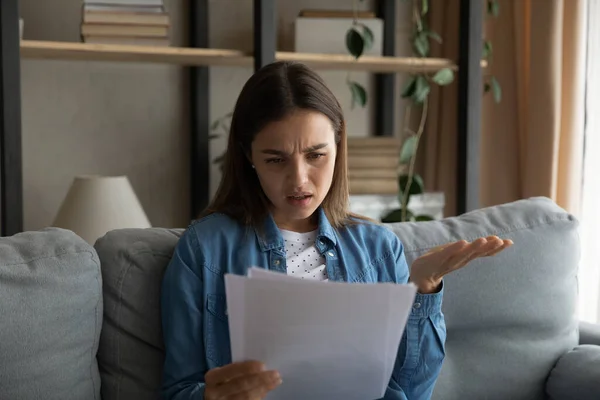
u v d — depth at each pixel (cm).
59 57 222
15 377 116
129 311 130
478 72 222
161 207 250
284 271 129
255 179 133
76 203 203
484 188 262
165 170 249
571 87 230
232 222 132
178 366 121
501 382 155
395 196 237
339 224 139
